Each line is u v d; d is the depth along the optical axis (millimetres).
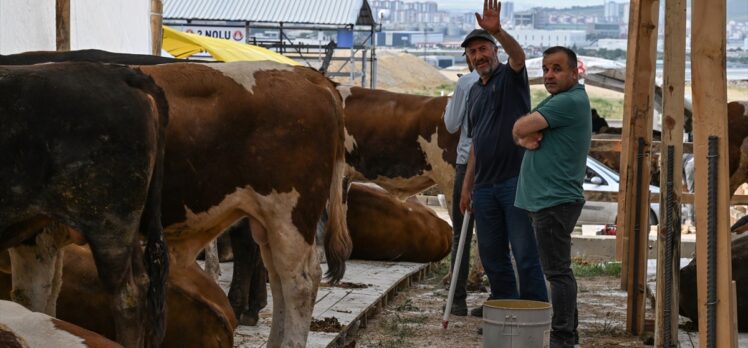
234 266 10070
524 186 9109
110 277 6367
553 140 8945
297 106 8078
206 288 7660
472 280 13633
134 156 6336
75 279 7207
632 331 10906
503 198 9734
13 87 6211
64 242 6945
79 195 6270
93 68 6406
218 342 7309
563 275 9070
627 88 12641
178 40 23188
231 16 38031
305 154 8109
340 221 8828
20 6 11242
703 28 7004
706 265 7117
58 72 6305
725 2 6957
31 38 11602
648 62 11164
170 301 7219
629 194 12914
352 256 15156
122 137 6301
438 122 13797
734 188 15602
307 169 8133
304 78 8281
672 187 8594
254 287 10086
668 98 8531
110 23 15203
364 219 14758
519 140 9055
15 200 6246
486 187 9844
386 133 14133
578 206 9055
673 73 8469
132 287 6414
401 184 14336
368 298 11758
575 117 8898
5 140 6184
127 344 6410
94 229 6320
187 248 8141
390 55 101938
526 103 9852
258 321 10250
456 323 11438
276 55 23938
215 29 37844
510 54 9688
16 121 6184
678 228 8609
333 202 8773
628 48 12250
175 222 7930
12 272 7059
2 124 6172
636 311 10883
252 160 7980
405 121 14031
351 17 39531
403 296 13297
